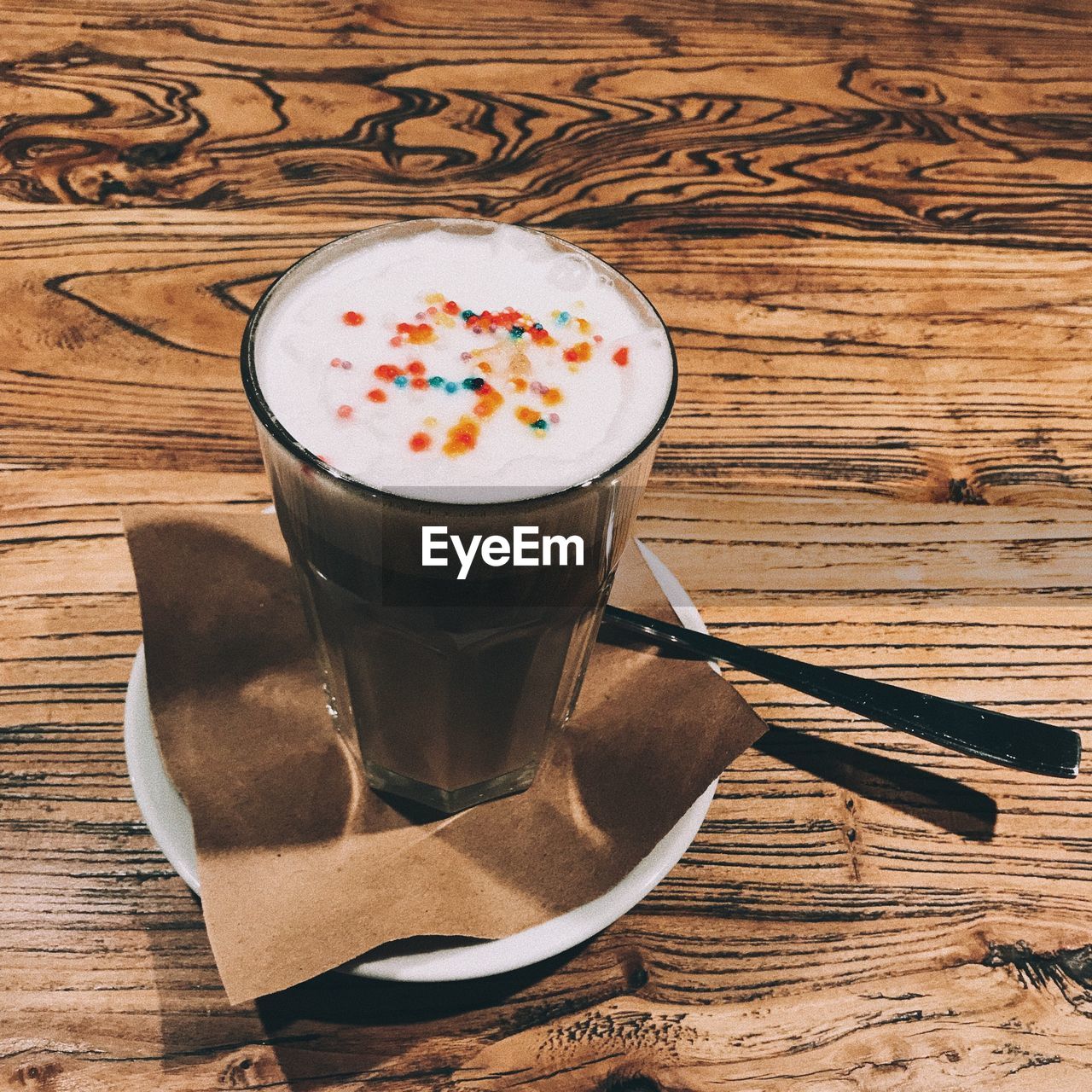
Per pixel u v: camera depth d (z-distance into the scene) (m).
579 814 0.33
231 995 0.29
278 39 0.54
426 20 0.56
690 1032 0.32
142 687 0.34
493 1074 0.31
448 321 0.31
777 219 0.50
